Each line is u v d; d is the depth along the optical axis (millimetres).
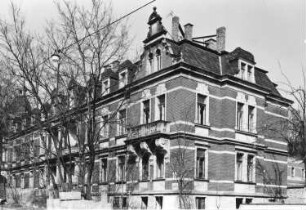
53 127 21828
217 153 24266
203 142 23516
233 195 23938
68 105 20281
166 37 24906
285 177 28547
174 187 22156
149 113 25297
